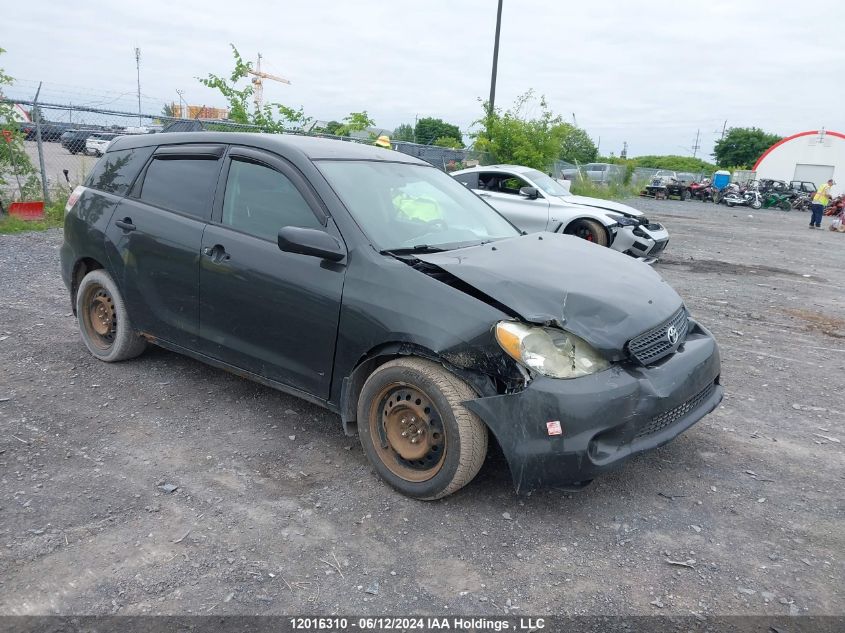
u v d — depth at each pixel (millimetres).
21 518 2973
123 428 3916
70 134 13648
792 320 7254
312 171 3717
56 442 3703
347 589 2600
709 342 3607
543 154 21438
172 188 4348
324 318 3428
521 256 3568
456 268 3234
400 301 3162
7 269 7859
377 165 4156
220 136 4254
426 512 3150
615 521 3125
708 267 11055
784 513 3238
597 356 2996
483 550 2873
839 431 4238
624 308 3170
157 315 4348
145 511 3074
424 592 2598
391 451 3334
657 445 3115
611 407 2908
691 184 37594
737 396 4828
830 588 2674
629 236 9891
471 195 4641
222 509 3119
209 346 4078
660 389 3070
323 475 3469
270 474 3463
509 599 2570
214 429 3953
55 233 10633
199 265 3994
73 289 5059
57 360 4949
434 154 19125
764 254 13188
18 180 11703
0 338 5375
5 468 3400
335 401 3516
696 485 3486
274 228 3756
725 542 2984
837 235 19141
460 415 3008
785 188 34688
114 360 4871
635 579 2711
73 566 2670
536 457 2889
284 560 2764
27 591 2516
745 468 3693
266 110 14602
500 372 2943
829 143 53531
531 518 3125
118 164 4797
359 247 3402
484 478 3475
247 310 3781
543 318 2947
